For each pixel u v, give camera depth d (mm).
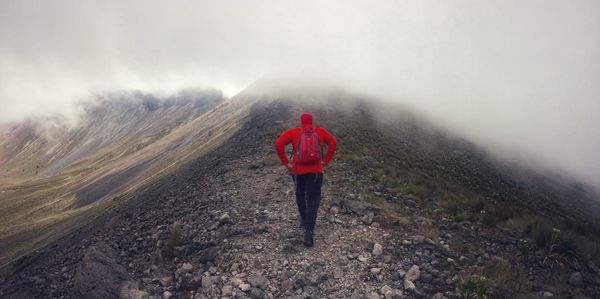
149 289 4320
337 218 5660
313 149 4621
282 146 4777
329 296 3941
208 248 4938
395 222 5570
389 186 7633
